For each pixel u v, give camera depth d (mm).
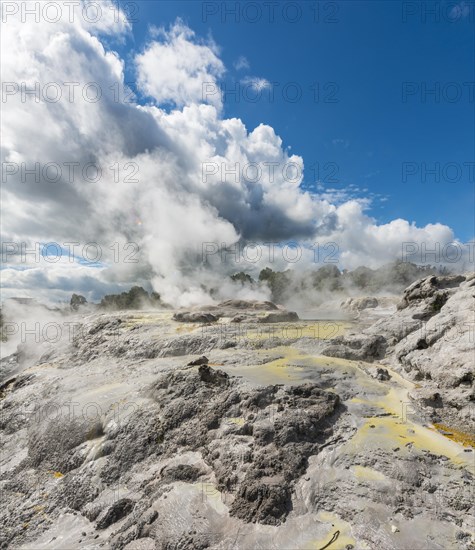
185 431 12281
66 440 13953
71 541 9508
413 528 7836
